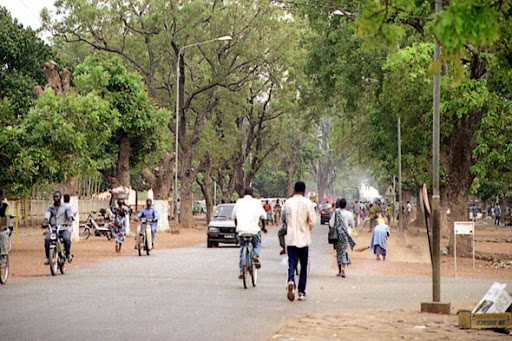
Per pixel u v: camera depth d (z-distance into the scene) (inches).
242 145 3164.4
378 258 1197.7
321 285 747.4
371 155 2568.9
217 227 1457.9
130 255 1223.5
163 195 2342.5
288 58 2475.4
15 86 2188.7
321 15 1904.5
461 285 777.6
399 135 1847.9
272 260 1128.8
